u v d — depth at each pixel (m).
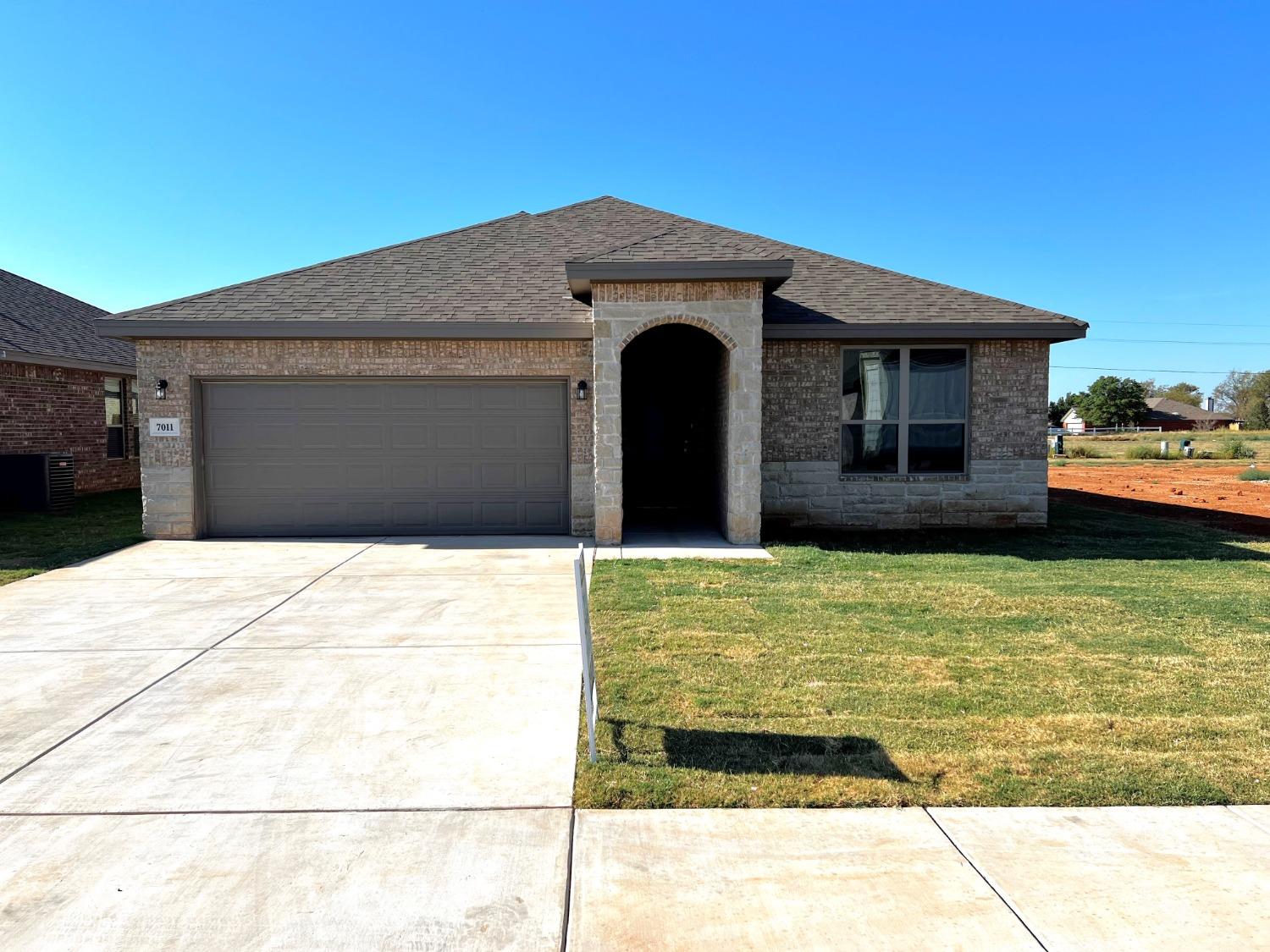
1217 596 7.23
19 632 6.27
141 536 11.01
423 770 3.88
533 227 13.94
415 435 11.16
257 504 11.15
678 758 3.96
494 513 11.24
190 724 4.43
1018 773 3.78
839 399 11.57
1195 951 2.60
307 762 3.96
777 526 11.64
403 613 6.87
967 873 3.03
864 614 6.66
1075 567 8.66
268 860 3.13
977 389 11.59
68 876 3.02
